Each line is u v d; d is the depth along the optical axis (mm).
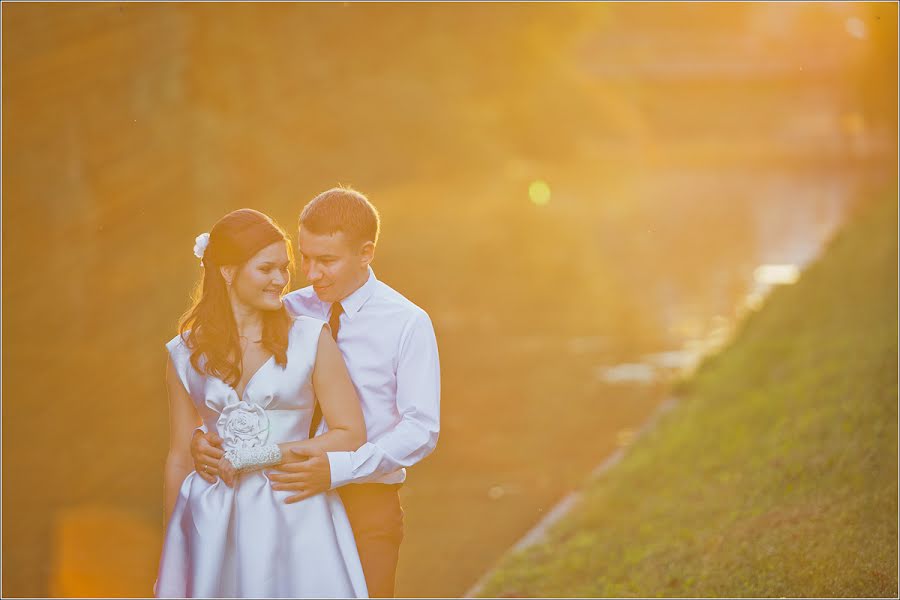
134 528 7500
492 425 10414
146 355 13336
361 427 3621
